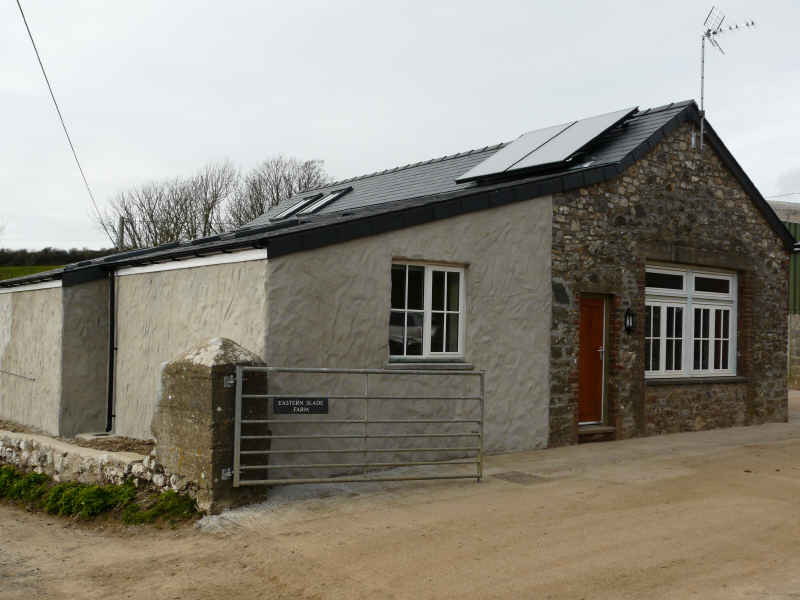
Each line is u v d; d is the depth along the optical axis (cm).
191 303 948
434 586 536
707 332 1314
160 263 1018
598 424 1145
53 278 1169
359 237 863
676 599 504
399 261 926
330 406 841
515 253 1020
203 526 684
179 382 738
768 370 1387
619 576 545
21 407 1312
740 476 864
